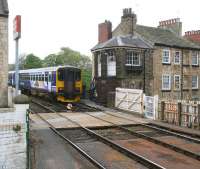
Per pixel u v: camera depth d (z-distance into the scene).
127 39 28.97
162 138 13.63
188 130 15.26
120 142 12.71
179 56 32.06
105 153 10.92
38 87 32.00
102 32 32.25
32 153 10.48
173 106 17.41
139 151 11.18
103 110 23.17
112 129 15.99
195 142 12.71
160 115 18.47
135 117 19.81
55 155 10.38
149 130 15.76
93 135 13.91
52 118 18.72
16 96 7.72
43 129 15.09
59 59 68.88
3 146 7.47
